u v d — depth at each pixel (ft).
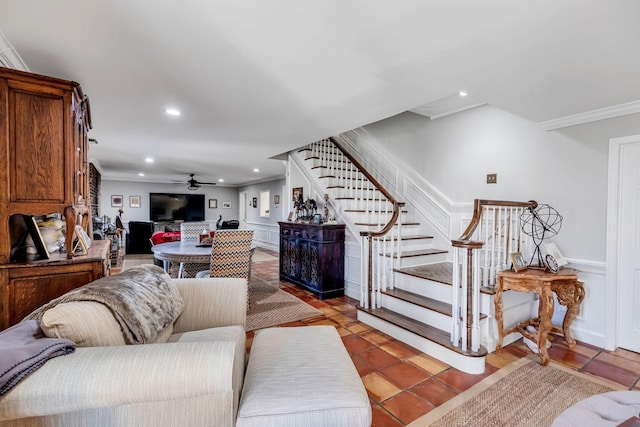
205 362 3.20
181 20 4.89
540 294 7.76
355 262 13.57
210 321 6.44
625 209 8.51
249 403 3.90
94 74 6.91
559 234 9.55
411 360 7.96
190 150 15.96
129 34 5.30
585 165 9.02
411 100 8.46
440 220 13.33
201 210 35.94
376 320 10.01
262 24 5.00
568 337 8.67
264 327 10.16
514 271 8.41
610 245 8.57
